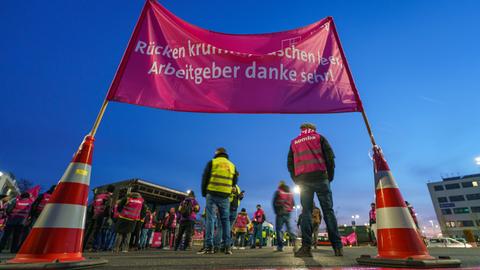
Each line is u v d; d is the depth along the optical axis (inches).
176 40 120.1
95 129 98.3
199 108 112.3
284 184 279.0
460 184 3267.7
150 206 625.9
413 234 90.0
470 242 901.8
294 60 124.3
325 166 141.5
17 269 67.1
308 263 99.5
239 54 122.0
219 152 206.1
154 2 122.3
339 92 120.9
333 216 140.2
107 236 371.2
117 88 106.9
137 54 114.0
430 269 78.7
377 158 106.2
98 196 339.0
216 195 194.5
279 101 117.2
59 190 83.6
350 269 79.7
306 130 150.9
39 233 76.5
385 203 96.7
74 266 74.0
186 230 364.5
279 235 269.3
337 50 129.1
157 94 111.0
